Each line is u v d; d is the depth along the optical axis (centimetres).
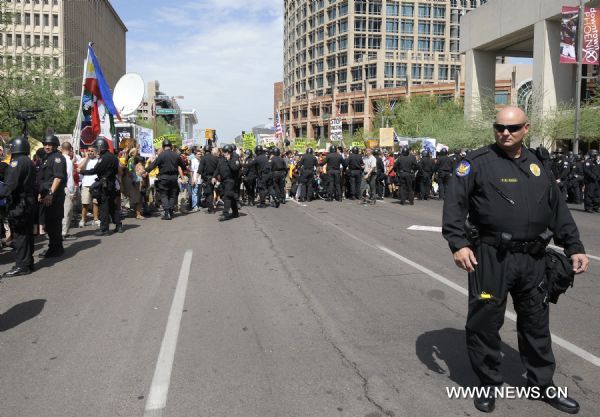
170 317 512
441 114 5556
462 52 4556
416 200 1958
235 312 527
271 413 324
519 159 326
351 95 10512
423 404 335
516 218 316
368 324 490
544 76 3456
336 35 11156
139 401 341
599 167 1578
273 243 944
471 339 332
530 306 329
